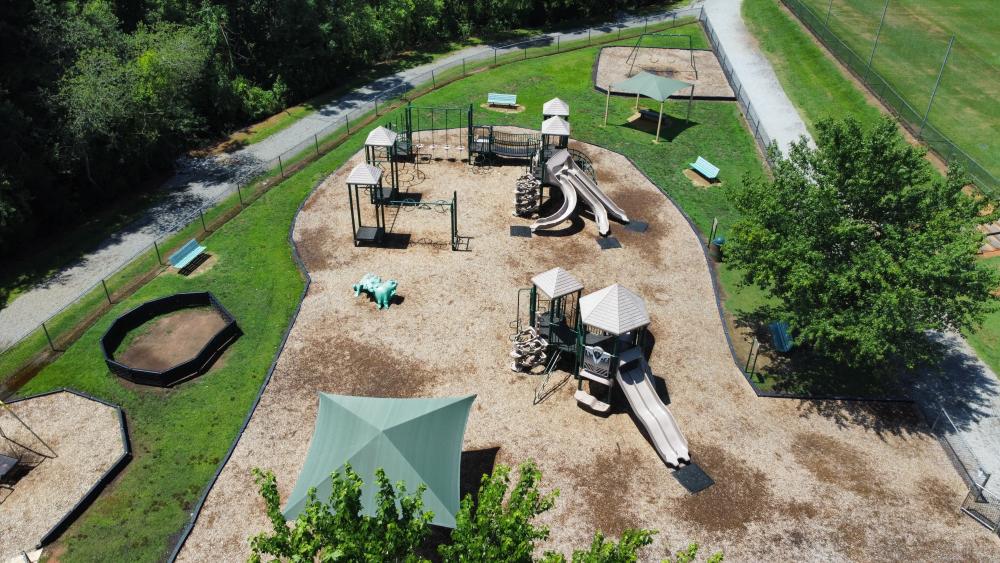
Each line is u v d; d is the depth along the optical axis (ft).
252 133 177.88
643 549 71.10
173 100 158.81
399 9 226.99
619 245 123.24
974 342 100.37
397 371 94.68
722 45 221.05
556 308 100.48
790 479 79.46
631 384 86.58
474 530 50.37
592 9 267.39
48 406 90.74
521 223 129.70
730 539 72.49
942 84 177.17
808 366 96.58
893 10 229.66
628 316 85.10
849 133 90.12
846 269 84.07
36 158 134.82
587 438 84.69
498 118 175.52
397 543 49.03
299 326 103.09
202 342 102.06
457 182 144.56
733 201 100.01
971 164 134.41
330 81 209.36
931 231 82.89
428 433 73.26
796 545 71.87
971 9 228.63
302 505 67.56
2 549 72.43
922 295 77.46
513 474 79.36
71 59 145.38
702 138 164.55
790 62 202.28
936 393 92.12
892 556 70.85
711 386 92.94
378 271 115.65
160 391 92.73
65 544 73.00
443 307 107.14
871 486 78.69
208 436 85.71
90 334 103.96
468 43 242.78
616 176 147.33
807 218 88.99
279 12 195.72
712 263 119.24
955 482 79.30
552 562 47.60
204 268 118.52
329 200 138.00
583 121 173.78
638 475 79.82
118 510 76.54
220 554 71.10
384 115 180.14
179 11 184.96
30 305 116.16
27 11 142.31
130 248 130.31
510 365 95.66
